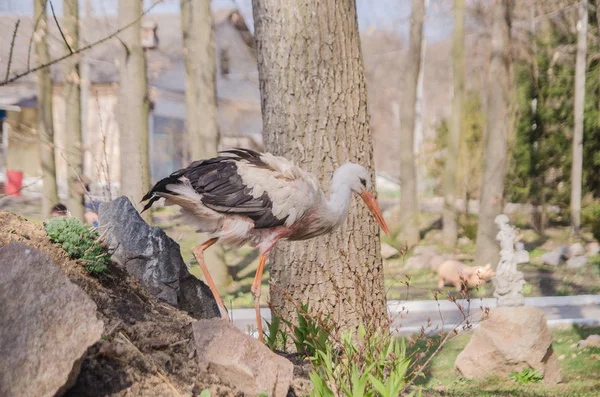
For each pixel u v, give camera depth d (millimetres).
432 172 30578
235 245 5848
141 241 6559
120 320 4992
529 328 9633
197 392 4504
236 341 4824
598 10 11719
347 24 8094
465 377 9891
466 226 25516
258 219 5605
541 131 27578
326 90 7977
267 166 5707
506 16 19672
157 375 4480
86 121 27938
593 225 24156
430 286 17547
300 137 7973
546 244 24484
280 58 8000
